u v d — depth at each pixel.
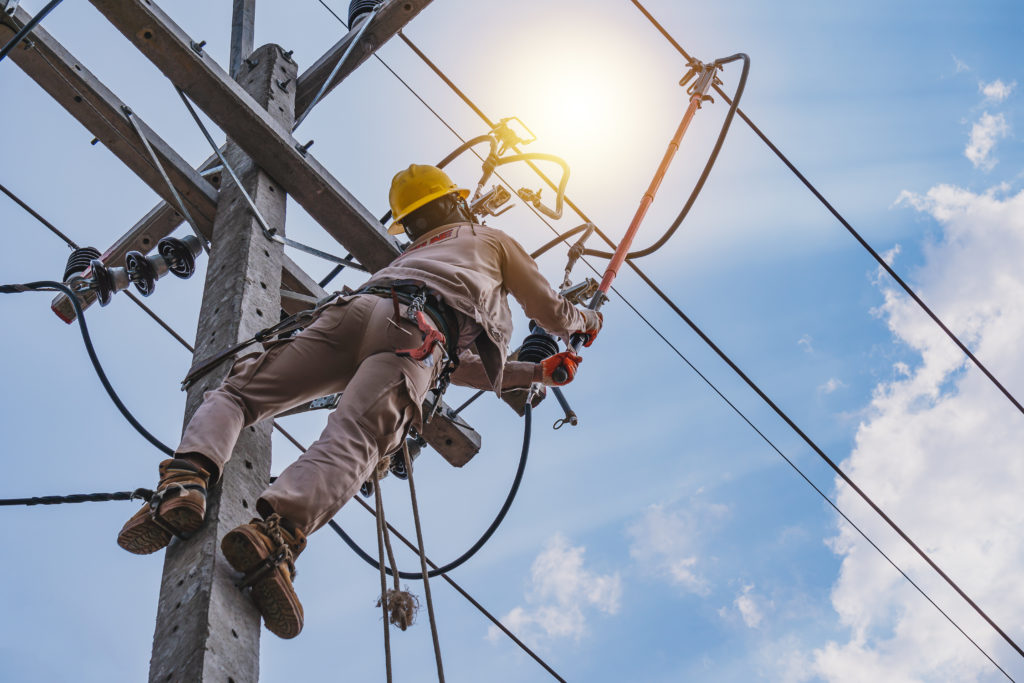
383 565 3.70
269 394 3.86
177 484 3.49
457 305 4.04
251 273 4.76
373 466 3.72
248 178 5.36
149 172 5.35
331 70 6.37
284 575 3.41
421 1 6.40
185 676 3.13
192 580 3.38
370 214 5.60
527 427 5.63
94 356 5.11
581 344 4.83
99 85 5.30
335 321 3.92
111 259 6.70
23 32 4.89
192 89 5.29
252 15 6.59
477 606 6.79
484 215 5.36
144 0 5.18
